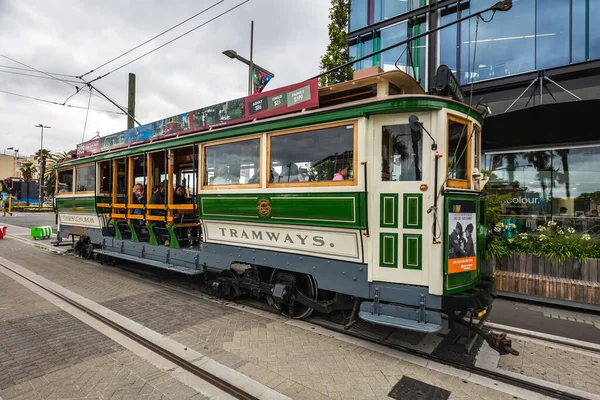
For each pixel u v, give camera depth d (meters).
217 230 5.79
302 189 4.51
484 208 4.69
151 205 6.96
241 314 5.25
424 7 11.84
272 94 4.95
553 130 7.45
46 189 42.75
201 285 7.05
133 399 3.02
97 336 4.39
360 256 4.11
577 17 9.52
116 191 8.23
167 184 6.64
